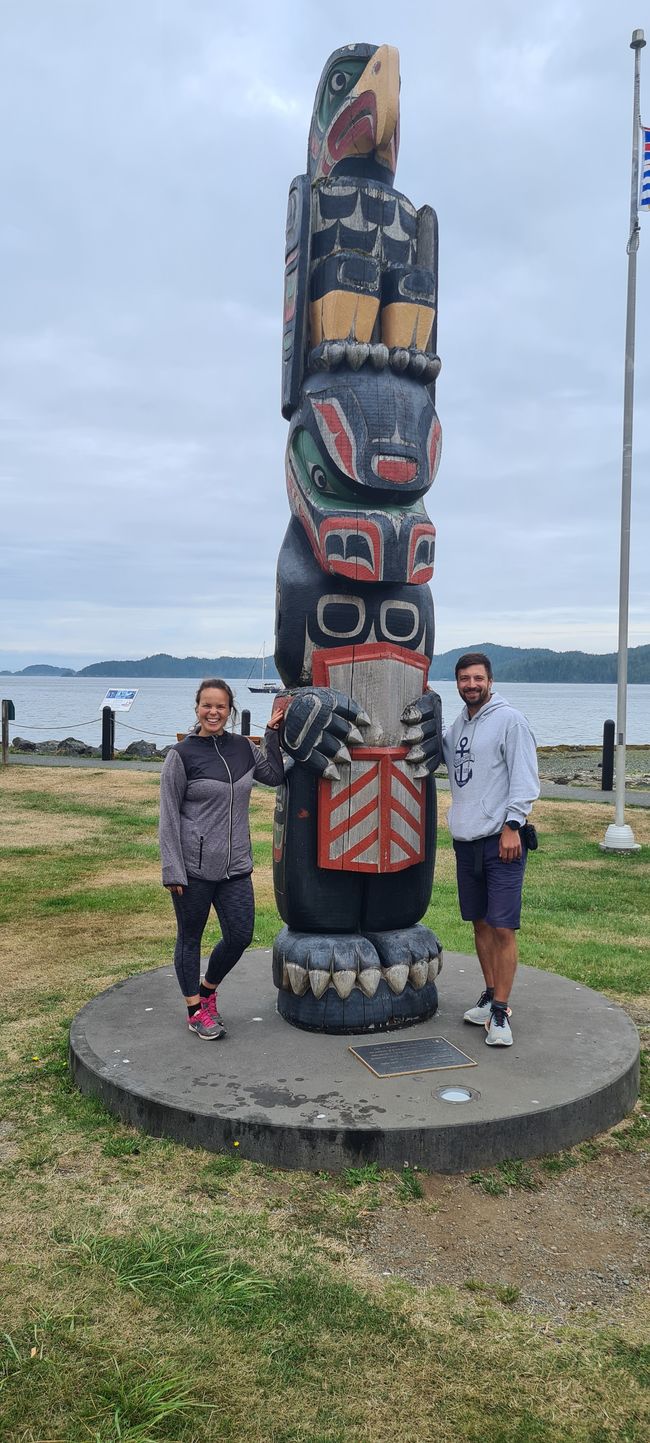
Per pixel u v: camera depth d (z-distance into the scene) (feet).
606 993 18.30
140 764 58.95
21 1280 8.82
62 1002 17.34
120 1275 8.86
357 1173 10.72
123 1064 12.85
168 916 24.02
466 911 14.56
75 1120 12.12
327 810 14.26
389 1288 8.86
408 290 14.88
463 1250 9.57
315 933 14.79
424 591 15.52
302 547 15.33
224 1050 13.41
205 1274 8.89
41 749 69.82
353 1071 12.63
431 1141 10.90
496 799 13.76
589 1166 11.33
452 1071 12.67
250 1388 7.50
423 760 14.65
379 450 14.25
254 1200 10.28
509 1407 7.42
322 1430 7.12
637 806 44.47
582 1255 9.56
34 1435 6.95
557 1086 12.18
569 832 37.93
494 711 13.88
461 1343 8.11
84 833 36.35
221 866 13.43
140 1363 7.70
